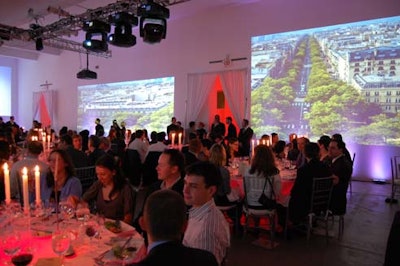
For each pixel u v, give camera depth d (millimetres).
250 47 9305
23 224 1972
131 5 7309
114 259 1626
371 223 4617
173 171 2457
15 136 9109
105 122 13359
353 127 7656
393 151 7160
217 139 6293
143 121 12078
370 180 7477
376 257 3457
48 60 15547
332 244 3814
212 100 10664
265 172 3604
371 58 7406
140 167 6699
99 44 7512
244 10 9414
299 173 3812
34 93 16219
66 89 14891
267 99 8977
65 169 2832
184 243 1648
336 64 7898
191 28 10562
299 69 8461
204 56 10266
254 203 3730
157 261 1075
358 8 7590
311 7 8281
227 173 3826
